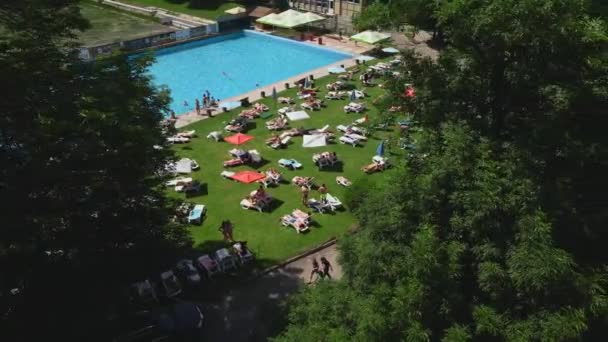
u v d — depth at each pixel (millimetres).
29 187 14617
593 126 14086
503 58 13617
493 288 11367
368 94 41750
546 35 11516
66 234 15797
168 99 18875
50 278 15672
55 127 14273
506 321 11086
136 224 17844
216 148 32938
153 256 19297
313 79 45312
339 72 46125
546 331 10430
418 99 14789
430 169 12859
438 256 11461
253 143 33531
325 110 38906
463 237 12172
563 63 13023
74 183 15500
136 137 16234
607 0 14984
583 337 12531
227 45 56250
